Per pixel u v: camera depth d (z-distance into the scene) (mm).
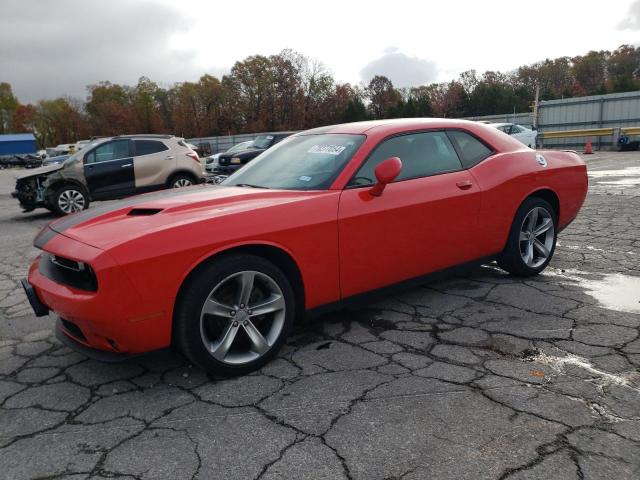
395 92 79875
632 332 3330
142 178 11469
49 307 3035
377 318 3785
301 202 3146
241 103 73375
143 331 2652
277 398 2713
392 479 2029
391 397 2654
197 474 2125
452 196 3760
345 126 4051
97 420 2596
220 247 2797
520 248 4461
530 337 3326
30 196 10992
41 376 3150
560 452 2143
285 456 2211
